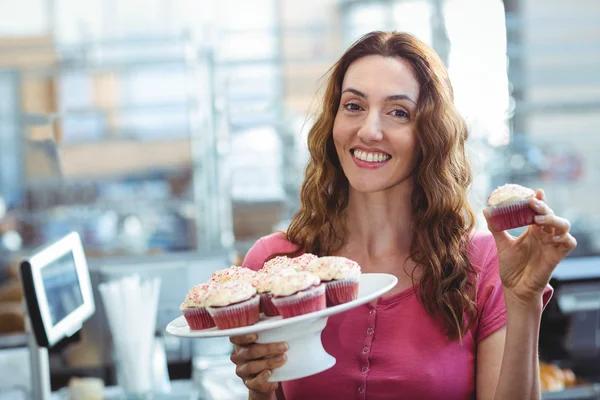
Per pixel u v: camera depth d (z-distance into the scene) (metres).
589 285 2.59
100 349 2.72
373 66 1.58
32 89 5.43
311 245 1.72
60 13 8.05
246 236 5.64
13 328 3.87
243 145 5.46
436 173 1.61
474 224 1.70
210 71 4.57
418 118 1.58
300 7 8.41
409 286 1.62
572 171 6.46
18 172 5.55
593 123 6.75
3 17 7.97
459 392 1.55
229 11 8.46
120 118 6.46
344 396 1.55
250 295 1.43
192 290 1.49
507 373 1.42
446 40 4.96
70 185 6.03
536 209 1.33
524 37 6.70
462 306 1.56
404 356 1.54
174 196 6.33
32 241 5.95
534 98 6.63
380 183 1.58
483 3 5.04
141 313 2.30
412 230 1.66
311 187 1.74
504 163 5.32
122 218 6.20
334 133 1.61
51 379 2.70
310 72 6.39
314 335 1.41
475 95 5.08
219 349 2.77
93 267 2.71
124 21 8.16
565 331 2.58
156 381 2.41
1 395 2.41
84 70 5.00
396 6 7.09
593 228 6.02
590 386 2.34
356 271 1.48
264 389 1.40
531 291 1.40
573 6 6.96
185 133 6.45
